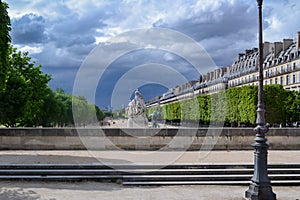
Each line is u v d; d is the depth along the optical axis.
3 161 16.73
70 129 22.45
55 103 48.44
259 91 12.09
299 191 13.76
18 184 14.11
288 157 19.20
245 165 15.84
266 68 88.31
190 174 15.25
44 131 22.44
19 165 15.48
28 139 22.42
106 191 13.19
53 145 22.47
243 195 12.79
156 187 14.12
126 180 14.70
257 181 11.84
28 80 34.56
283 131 23.75
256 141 11.99
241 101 48.72
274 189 14.11
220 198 12.33
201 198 12.32
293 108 53.84
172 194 12.90
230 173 15.39
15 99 30.83
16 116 31.70
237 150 22.83
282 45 85.38
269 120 52.44
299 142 23.75
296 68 75.75
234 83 100.12
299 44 76.75
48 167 15.45
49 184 14.20
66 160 17.19
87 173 15.06
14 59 35.97
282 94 52.97
